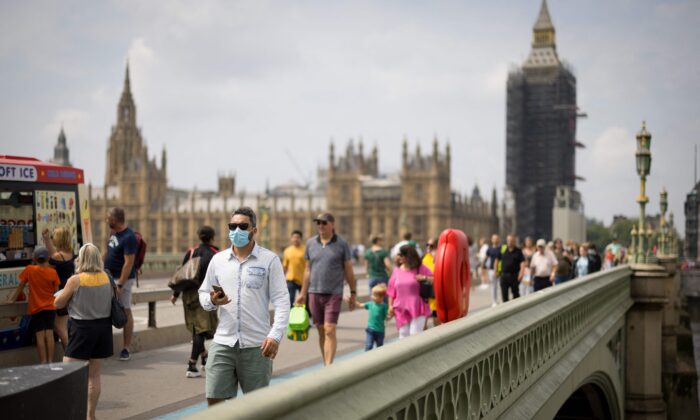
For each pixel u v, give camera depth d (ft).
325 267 49.62
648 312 78.48
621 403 75.05
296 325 38.58
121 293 54.75
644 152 79.15
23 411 18.11
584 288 50.65
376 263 76.48
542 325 35.94
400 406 17.38
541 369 35.81
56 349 52.42
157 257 179.22
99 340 36.70
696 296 212.64
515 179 653.30
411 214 645.10
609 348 64.18
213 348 30.27
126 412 39.40
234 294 30.01
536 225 652.48
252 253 30.32
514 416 29.66
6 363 48.55
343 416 14.47
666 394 106.83
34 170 51.55
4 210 49.32
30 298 47.03
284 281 30.63
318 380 14.21
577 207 582.76
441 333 21.11
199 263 49.11
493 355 26.20
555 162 652.07
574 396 73.92
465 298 35.04
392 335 74.69
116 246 53.52
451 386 21.31
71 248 50.55
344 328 81.10
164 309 89.25
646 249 89.71
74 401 20.44
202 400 42.63
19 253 50.26
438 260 33.32
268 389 13.11
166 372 51.60
